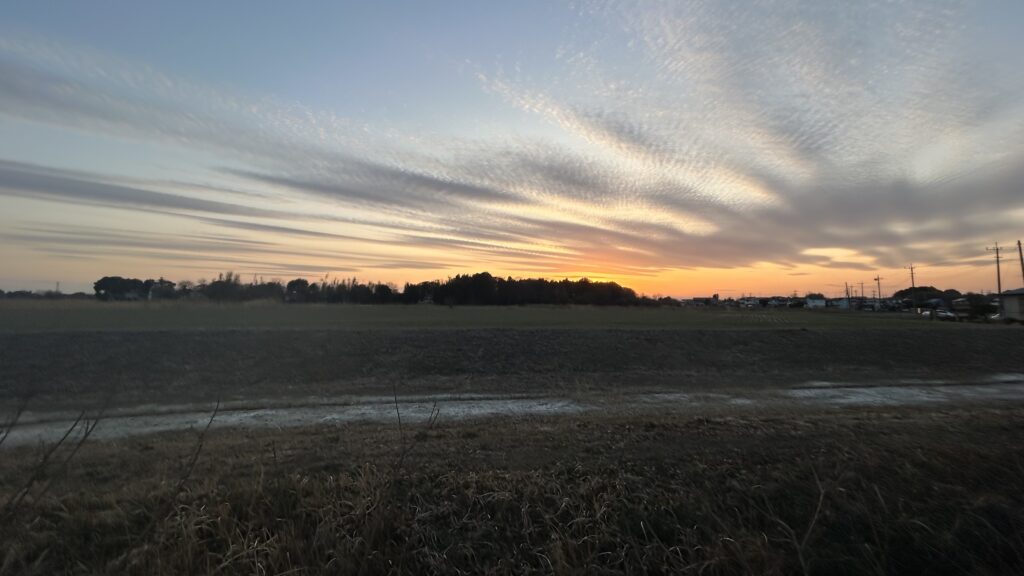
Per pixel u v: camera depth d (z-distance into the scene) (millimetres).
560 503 6004
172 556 5012
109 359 21641
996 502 6047
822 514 5871
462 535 5621
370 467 6957
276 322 34219
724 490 6359
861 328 36500
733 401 16250
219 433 11109
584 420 11195
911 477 6586
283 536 5371
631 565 5262
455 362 23516
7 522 5125
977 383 22219
